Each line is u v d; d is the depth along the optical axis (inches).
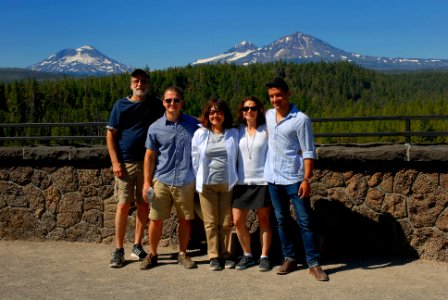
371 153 206.4
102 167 241.3
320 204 219.6
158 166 196.7
